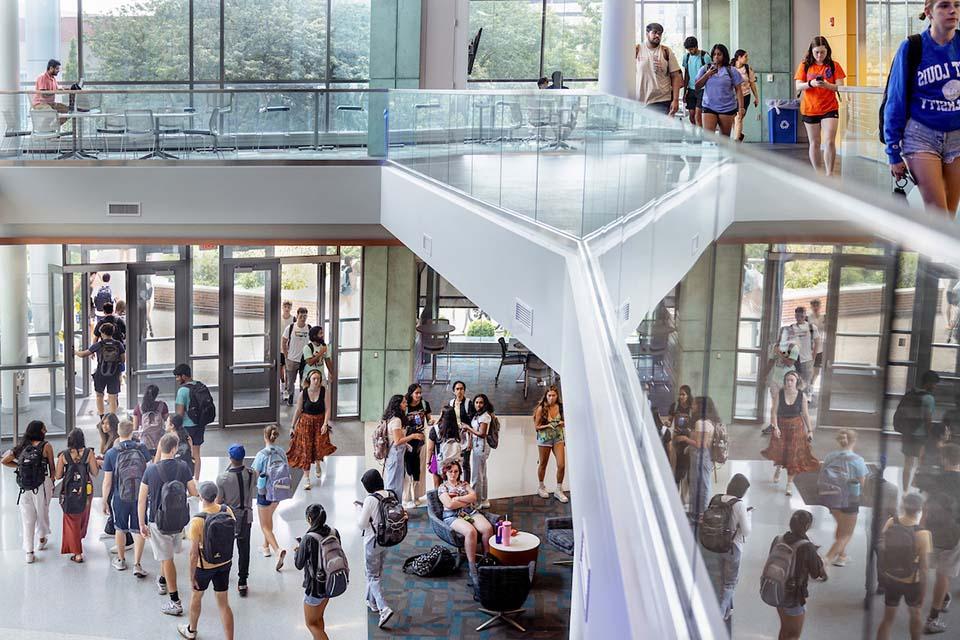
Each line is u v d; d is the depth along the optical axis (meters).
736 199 1.65
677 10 17.41
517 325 6.67
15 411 13.99
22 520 10.77
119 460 10.46
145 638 9.09
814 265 1.14
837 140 8.37
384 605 9.47
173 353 15.09
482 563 9.82
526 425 14.86
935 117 3.49
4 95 12.39
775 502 1.18
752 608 1.24
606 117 4.64
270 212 12.78
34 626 9.24
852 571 0.92
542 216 6.34
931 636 0.77
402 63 14.84
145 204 12.65
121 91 12.52
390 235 13.11
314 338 12.82
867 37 12.84
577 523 4.13
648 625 1.92
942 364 0.78
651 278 2.72
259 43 17.23
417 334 15.76
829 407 1.02
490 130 7.57
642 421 2.69
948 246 0.78
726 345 1.59
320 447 12.96
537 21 17.86
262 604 9.80
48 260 14.29
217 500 9.78
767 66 15.45
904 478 0.83
